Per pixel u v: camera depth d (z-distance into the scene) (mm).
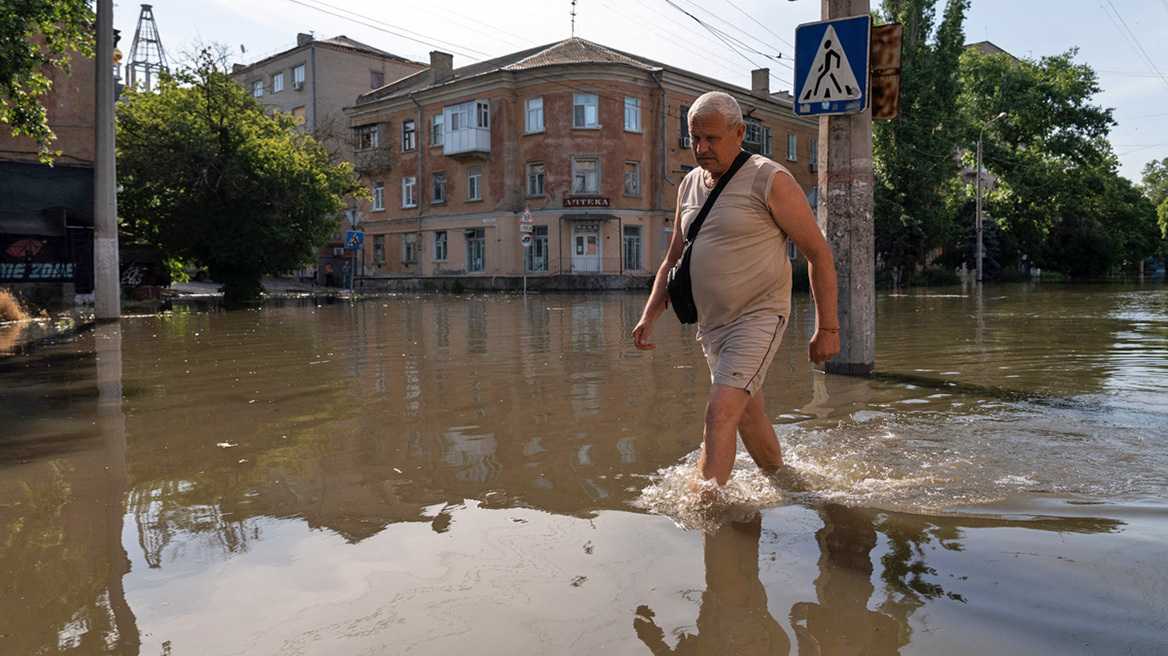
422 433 3719
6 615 1754
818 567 1959
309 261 22906
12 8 11023
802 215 2691
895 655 1500
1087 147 43938
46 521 2432
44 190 18719
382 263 39250
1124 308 13961
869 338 5676
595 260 32656
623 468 2996
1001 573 1904
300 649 1571
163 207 20906
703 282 2775
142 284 21047
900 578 1882
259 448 3443
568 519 2377
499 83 33156
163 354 7633
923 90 32250
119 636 1644
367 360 6879
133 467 3125
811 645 1545
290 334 9984
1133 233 54094
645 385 5180
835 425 3799
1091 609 1696
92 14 13477
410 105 37125
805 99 5867
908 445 3338
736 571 1940
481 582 1897
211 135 20531
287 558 2084
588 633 1614
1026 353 6859
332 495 2682
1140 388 4836
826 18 5922
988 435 3520
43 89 12781
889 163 33562
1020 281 39188
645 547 2121
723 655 1508
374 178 39188
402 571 1978
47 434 3801
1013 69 45281
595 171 32562
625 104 32594
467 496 2646
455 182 35312
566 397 4723
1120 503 2477
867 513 2400
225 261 21156
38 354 7793
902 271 34000
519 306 17891
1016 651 1512
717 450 2594
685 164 34656
